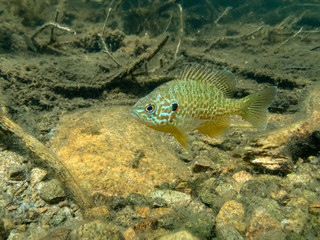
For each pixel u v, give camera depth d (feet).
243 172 1.00
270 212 0.74
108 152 1.07
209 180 0.96
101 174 0.98
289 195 0.82
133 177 0.98
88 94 1.56
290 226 0.68
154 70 1.78
